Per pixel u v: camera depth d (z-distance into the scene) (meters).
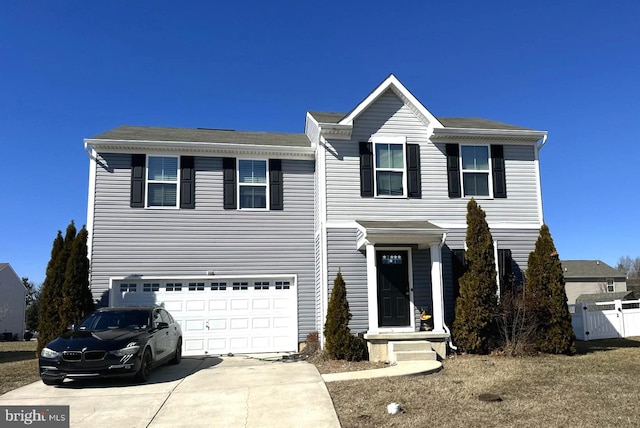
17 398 8.73
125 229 14.77
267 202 15.71
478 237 13.39
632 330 18.22
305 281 15.55
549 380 9.41
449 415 7.18
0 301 39.50
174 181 15.27
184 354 14.71
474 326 12.93
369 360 12.39
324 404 7.97
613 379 9.47
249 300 15.26
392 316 14.04
